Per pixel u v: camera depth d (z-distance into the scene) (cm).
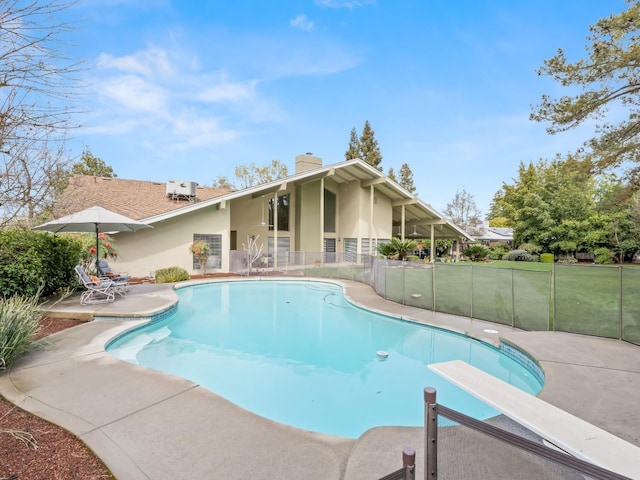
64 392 416
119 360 529
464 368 309
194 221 1750
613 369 494
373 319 966
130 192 1834
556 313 695
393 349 730
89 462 286
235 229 2236
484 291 833
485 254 2886
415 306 1015
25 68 398
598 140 1266
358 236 2414
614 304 631
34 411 369
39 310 656
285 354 702
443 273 934
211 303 1212
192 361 655
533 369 552
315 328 895
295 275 1848
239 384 558
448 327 788
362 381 576
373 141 4662
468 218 5544
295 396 521
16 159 441
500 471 192
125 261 1598
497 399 252
